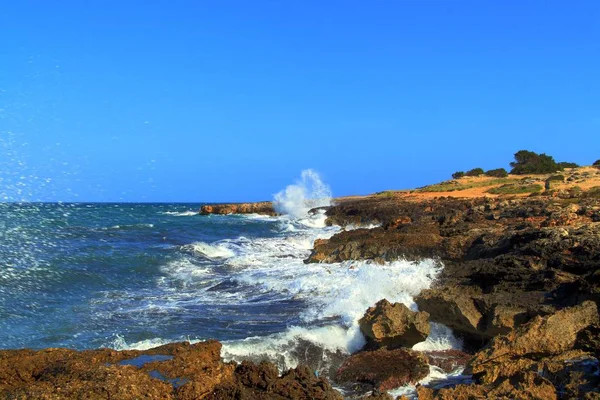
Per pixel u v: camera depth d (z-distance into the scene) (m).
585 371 9.62
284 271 23.27
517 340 11.09
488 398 9.41
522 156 69.94
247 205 64.25
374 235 26.88
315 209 57.25
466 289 15.15
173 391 8.96
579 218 21.31
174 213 65.81
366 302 16.61
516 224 23.45
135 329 14.63
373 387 11.61
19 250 24.08
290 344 13.23
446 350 13.91
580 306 11.66
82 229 32.97
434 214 36.50
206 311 16.81
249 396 9.24
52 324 14.88
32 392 7.98
